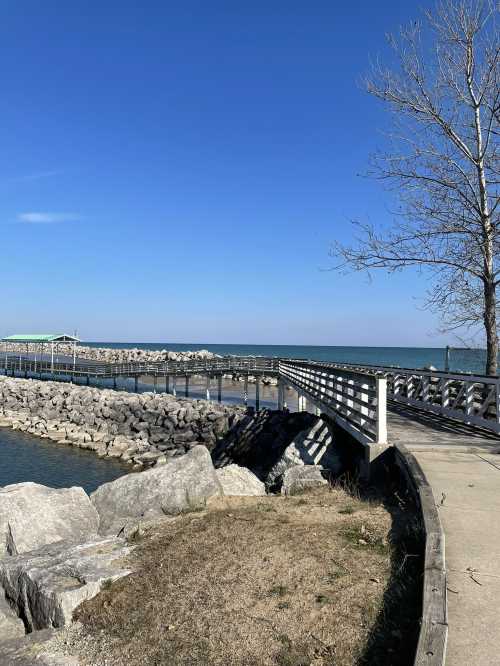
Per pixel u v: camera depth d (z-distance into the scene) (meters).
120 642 4.86
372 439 9.91
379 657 4.14
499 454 9.77
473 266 14.87
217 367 36.28
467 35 14.64
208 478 9.16
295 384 23.23
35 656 4.82
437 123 15.21
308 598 5.04
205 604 5.14
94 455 25.78
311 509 7.77
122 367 45.75
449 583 4.83
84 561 6.21
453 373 15.53
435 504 6.57
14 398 41.75
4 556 7.64
